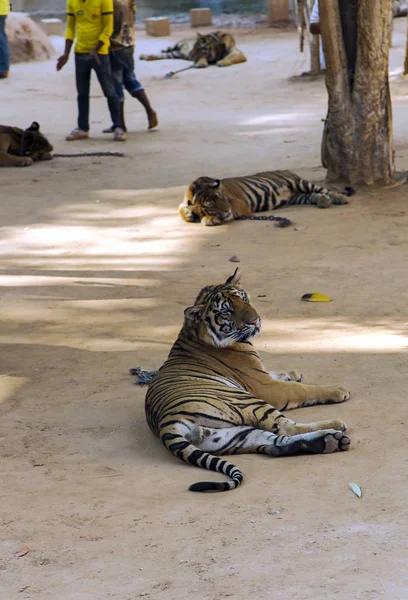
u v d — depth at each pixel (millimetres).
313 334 10539
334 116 17844
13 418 8633
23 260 14609
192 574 5320
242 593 4977
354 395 8602
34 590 5297
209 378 8039
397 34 37812
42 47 38781
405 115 25547
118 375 9656
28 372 9906
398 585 4891
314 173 19344
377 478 6691
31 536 6109
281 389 8344
